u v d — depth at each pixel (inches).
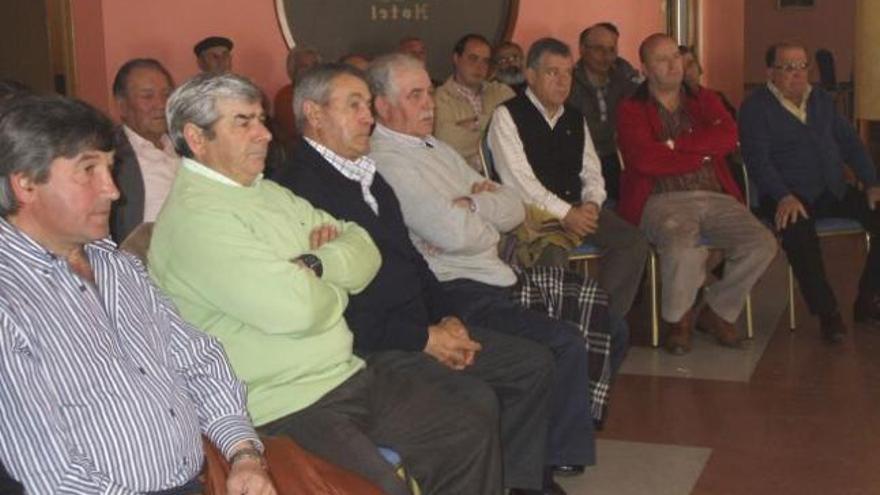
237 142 105.3
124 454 83.7
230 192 106.0
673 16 315.9
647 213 198.5
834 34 533.3
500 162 178.9
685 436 159.0
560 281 150.0
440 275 143.0
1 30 223.0
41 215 84.4
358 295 121.6
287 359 104.8
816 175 209.2
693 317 212.5
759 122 209.2
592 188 184.4
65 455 80.1
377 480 101.2
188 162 106.4
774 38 540.4
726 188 202.8
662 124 199.9
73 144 83.8
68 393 82.1
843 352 196.1
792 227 202.2
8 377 79.5
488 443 111.3
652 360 194.4
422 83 140.1
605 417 150.0
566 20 293.7
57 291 83.5
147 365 87.5
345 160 123.6
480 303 140.5
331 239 114.2
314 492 92.3
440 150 146.1
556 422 137.8
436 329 124.6
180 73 242.1
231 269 100.9
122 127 146.3
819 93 213.5
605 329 147.6
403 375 115.3
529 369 129.3
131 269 91.6
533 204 176.9
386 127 140.7
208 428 93.3
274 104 235.9
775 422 163.5
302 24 255.0
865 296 212.1
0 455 80.3
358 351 122.1
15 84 119.4
